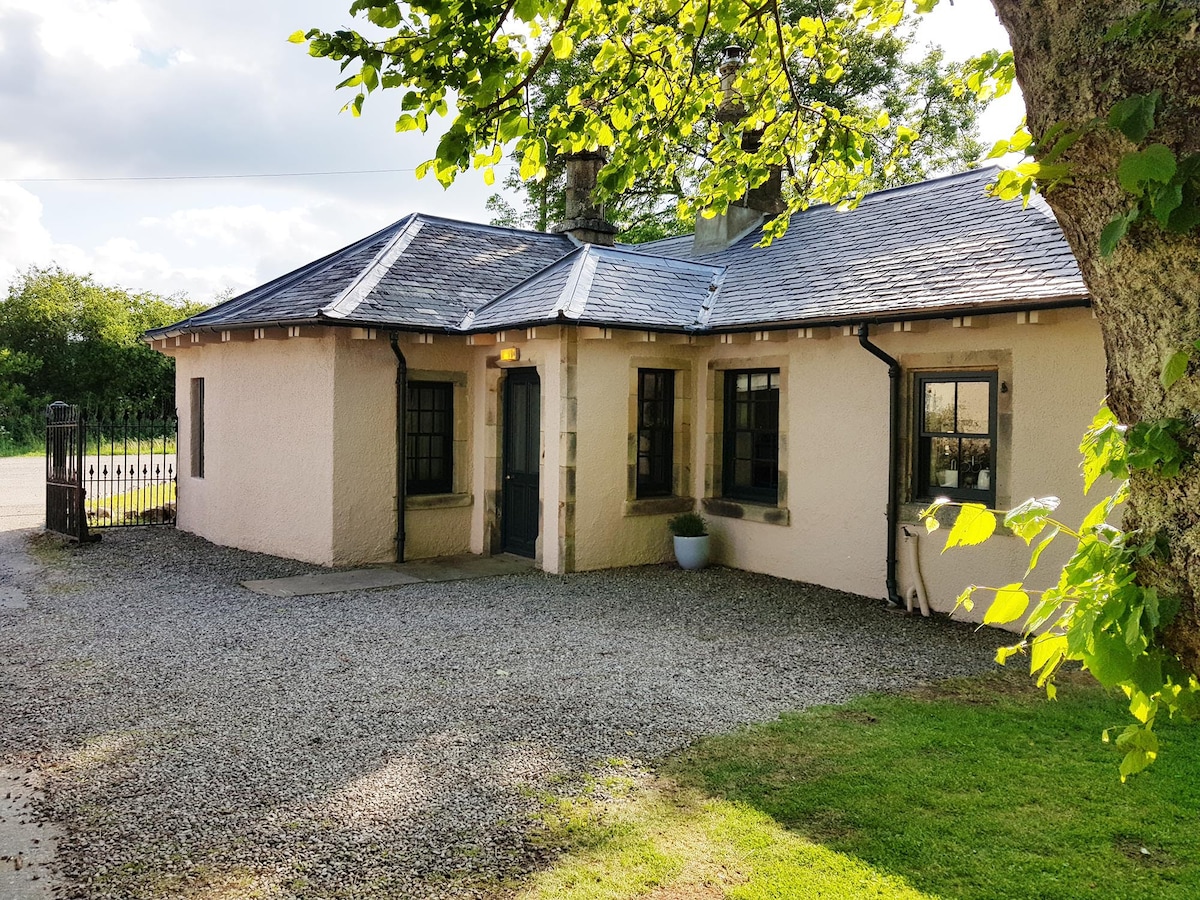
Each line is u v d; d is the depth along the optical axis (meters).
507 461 11.51
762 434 10.73
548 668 6.62
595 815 4.14
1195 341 1.79
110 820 4.05
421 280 11.68
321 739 5.09
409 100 3.53
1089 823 4.04
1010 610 2.23
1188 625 1.86
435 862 3.70
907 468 8.88
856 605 8.89
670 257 12.77
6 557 11.07
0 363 34.81
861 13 5.73
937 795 4.36
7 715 5.43
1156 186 1.75
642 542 10.90
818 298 9.58
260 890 3.48
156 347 13.50
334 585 9.52
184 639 7.29
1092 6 1.97
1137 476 1.97
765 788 4.46
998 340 8.05
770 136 6.16
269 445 11.30
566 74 16.44
